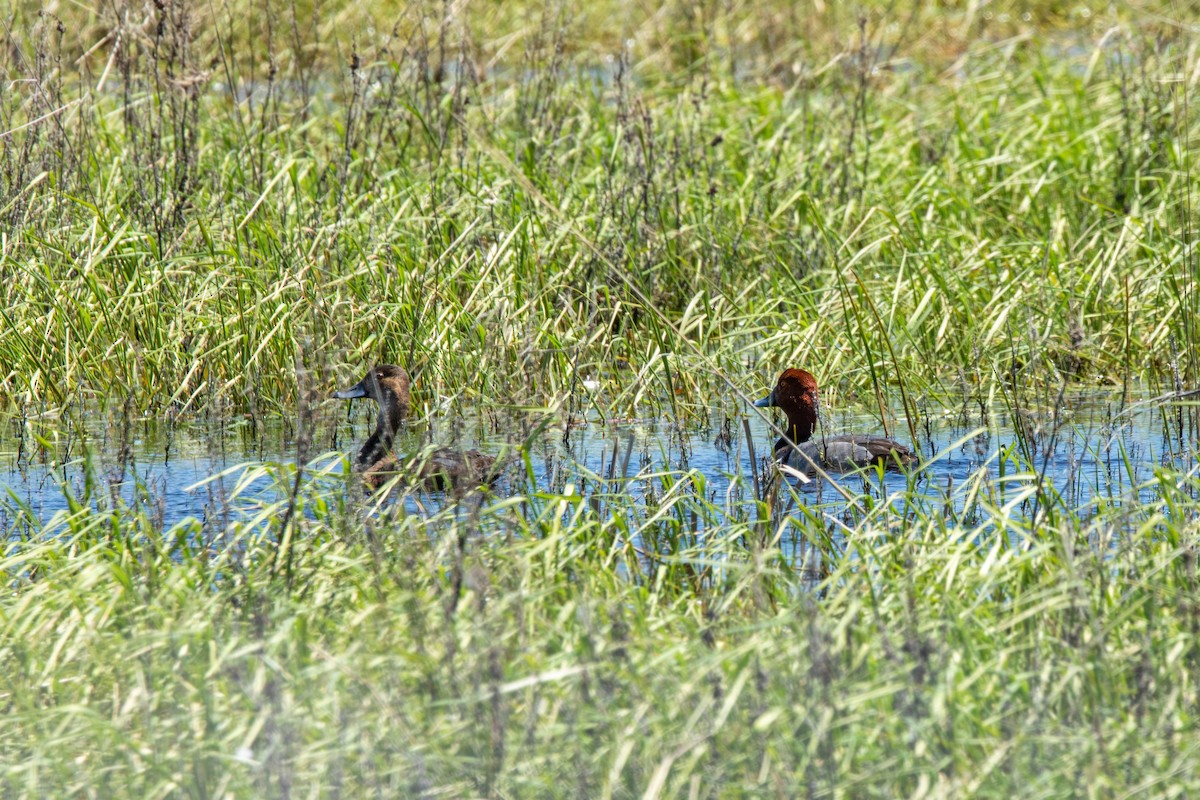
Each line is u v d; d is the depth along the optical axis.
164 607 20.62
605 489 26.64
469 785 15.28
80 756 16.95
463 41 47.44
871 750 15.58
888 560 22.00
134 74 47.41
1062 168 47.91
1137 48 59.25
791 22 72.38
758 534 24.14
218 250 38.94
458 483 26.61
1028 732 15.85
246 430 34.50
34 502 28.48
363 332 37.72
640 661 17.70
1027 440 31.62
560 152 46.72
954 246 43.56
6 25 42.84
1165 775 14.83
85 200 41.28
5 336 36.75
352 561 21.67
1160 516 21.11
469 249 40.31
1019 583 20.81
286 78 56.09
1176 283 39.06
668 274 41.66
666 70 66.44
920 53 71.38
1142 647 17.42
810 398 33.53
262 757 15.56
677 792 15.06
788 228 43.44
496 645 16.83
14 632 20.16
